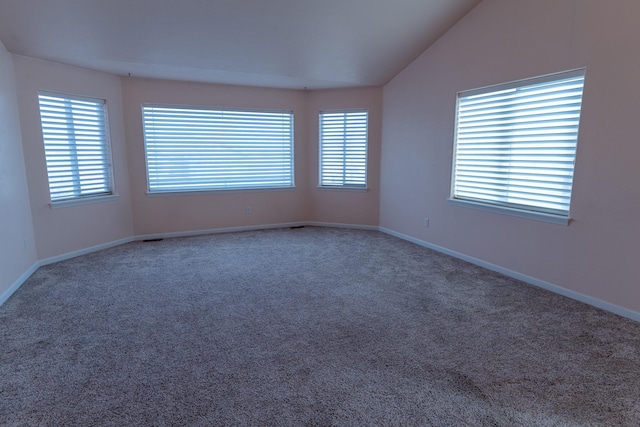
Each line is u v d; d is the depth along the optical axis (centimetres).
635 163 254
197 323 261
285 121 578
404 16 372
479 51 371
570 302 295
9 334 245
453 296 309
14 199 338
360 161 573
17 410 173
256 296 310
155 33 357
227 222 561
